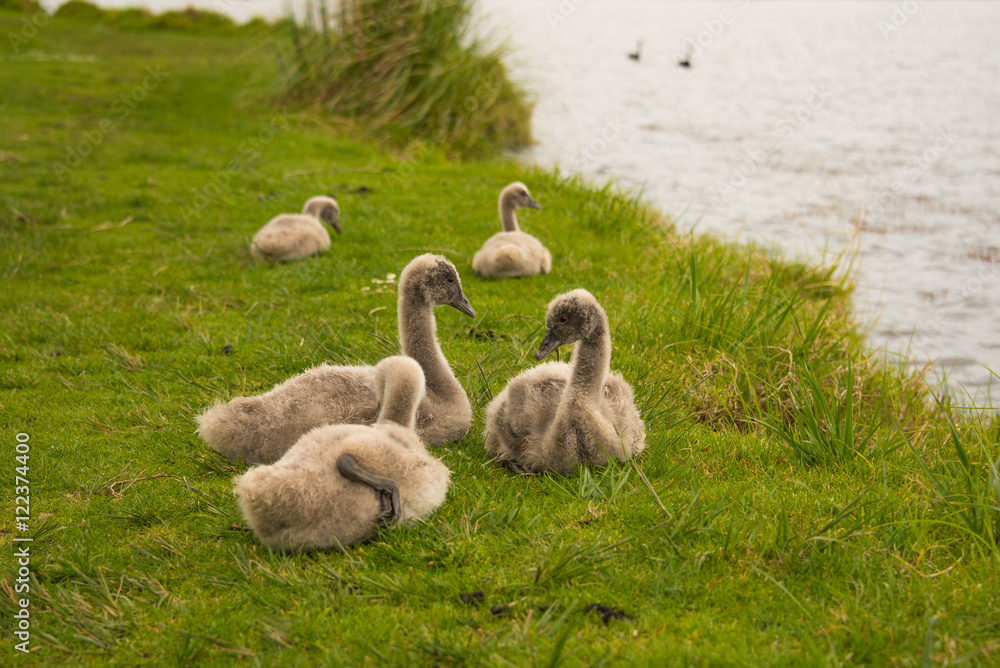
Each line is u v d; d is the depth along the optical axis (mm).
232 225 13109
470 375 7328
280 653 3961
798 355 7949
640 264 11102
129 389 7383
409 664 3846
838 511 5188
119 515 5258
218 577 4570
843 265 13375
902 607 4199
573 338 5578
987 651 3842
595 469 5672
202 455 6105
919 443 6797
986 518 4809
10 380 7512
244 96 24000
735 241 12992
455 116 21109
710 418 7137
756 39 48375
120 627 4199
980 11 60375
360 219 13281
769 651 3893
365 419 5734
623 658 3875
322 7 21781
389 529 4797
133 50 33562
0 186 14781
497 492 5469
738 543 4738
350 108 21297
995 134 24344
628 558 4672
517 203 11906
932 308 11625
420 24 21094
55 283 10375
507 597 4340
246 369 7824
